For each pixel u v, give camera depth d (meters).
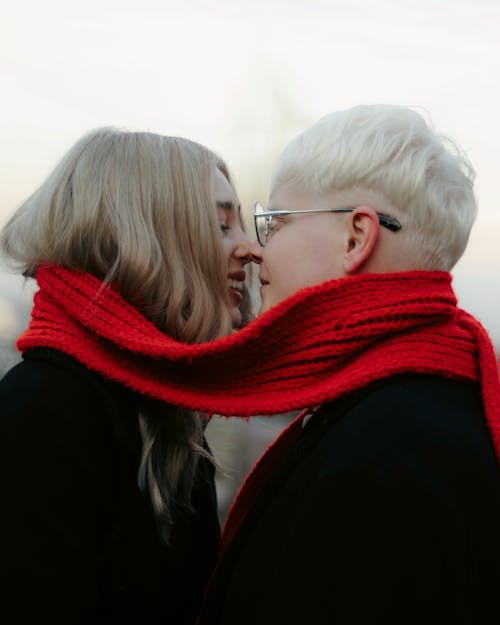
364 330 0.99
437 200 1.02
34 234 1.14
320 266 1.07
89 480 1.01
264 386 1.05
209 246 1.21
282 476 1.02
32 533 0.95
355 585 0.82
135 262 1.12
